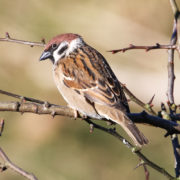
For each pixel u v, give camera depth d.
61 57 8.77
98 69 8.18
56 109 7.84
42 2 16.36
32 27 16.28
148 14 16.64
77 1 16.48
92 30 16.56
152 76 16.58
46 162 13.82
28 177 6.76
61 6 16.41
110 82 7.98
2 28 16.19
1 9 16.23
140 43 16.77
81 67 8.26
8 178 13.55
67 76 8.28
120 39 16.72
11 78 15.66
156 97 16.39
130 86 16.58
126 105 7.84
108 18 16.59
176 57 16.09
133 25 16.70
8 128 14.16
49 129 14.11
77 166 13.82
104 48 16.70
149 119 7.71
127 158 13.83
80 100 8.04
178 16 7.78
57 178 13.69
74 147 13.98
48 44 8.90
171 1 7.89
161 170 7.20
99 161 13.88
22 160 13.82
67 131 14.11
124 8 16.62
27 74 15.74
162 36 16.67
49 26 16.27
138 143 7.20
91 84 8.02
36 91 15.53
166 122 7.72
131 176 13.66
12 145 13.98
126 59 16.72
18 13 16.30
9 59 15.83
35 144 14.00
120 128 14.05
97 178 13.80
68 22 16.41
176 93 16.11
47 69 15.78
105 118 8.02
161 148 13.95
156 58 16.69
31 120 14.16
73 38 8.85
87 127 14.13
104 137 14.01
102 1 16.61
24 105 7.70
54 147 13.93
